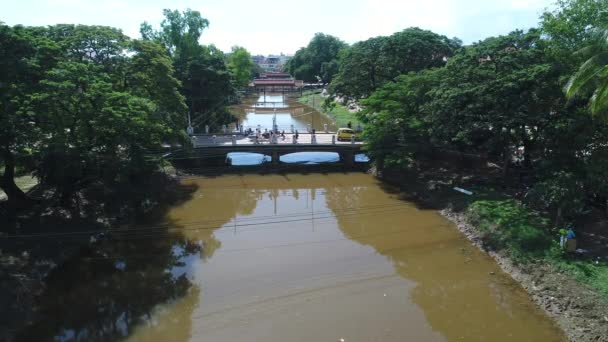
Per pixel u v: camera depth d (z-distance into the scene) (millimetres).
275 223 32219
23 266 22672
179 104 42688
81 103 26328
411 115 37906
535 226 25500
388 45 47906
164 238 29312
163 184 39781
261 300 21297
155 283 23062
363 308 20641
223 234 30141
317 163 49781
